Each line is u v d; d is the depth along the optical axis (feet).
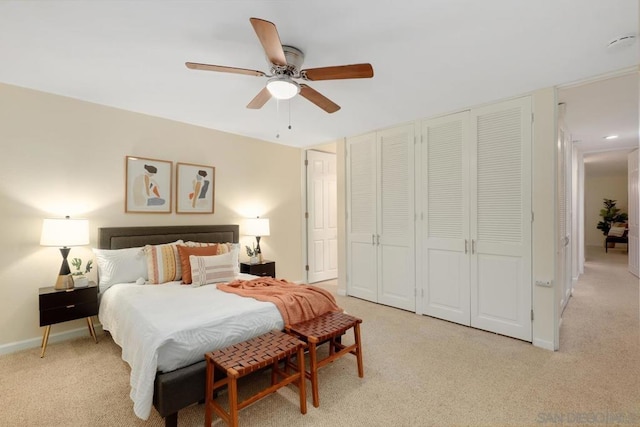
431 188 11.34
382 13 5.41
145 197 10.95
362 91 8.93
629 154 18.15
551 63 7.26
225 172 13.30
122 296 8.02
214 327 6.17
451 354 8.40
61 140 9.32
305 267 16.69
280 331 6.85
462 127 10.48
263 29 4.75
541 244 8.84
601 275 18.07
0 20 5.65
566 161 12.48
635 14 5.41
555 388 6.71
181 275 10.21
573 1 5.07
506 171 9.53
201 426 5.68
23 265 8.71
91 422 5.68
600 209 31.12
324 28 5.83
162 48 6.64
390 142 12.60
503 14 5.43
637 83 8.59
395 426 5.60
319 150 17.51
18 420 5.70
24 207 8.74
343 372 7.52
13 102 8.56
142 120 10.91
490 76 7.96
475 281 10.23
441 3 5.15
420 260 11.69
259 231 13.38
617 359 8.00
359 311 12.07
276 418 5.85
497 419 5.75
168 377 5.26
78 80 8.26
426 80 8.19
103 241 9.85
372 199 13.29
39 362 7.92
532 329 9.00
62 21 5.68
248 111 10.69
